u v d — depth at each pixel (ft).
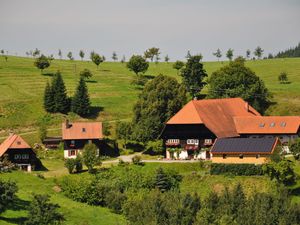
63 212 465.88
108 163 632.38
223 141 590.55
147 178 549.13
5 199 424.87
